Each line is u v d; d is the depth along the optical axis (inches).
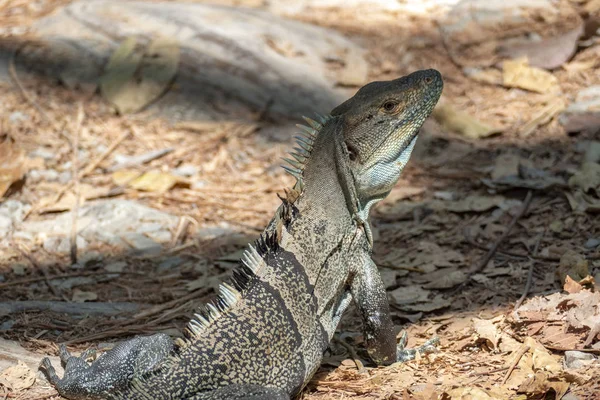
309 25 666.8
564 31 620.4
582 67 604.1
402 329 377.7
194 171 543.8
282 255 320.8
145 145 564.7
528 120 566.3
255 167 548.1
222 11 669.9
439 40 644.7
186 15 658.8
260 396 294.4
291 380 315.6
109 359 319.6
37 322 395.5
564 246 425.7
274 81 611.8
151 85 607.8
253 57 626.5
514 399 299.0
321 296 328.5
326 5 698.8
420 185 516.4
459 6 657.0
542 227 449.7
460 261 430.9
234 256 452.1
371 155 339.0
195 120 585.6
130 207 500.4
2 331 387.2
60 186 522.6
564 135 545.0
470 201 484.1
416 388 317.4
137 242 474.6
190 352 302.0
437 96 346.3
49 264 454.6
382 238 466.0
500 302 386.6
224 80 613.3
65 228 485.1
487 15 642.8
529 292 390.9
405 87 337.4
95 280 441.1
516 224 457.1
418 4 692.1
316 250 327.0
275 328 311.7
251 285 313.6
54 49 637.9
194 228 488.4
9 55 633.0
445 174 524.1
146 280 440.8
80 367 327.0
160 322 397.4
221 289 311.3
